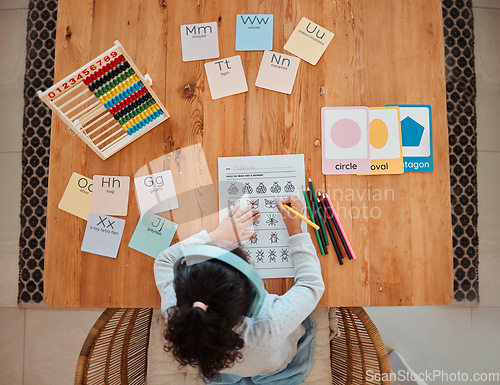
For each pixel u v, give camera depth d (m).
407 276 1.35
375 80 1.41
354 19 1.42
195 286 1.03
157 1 1.43
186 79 1.41
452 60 2.25
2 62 2.26
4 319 2.11
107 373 1.39
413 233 1.36
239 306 1.04
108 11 1.43
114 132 1.39
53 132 1.39
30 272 2.13
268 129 1.40
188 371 1.46
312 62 1.41
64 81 1.16
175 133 1.40
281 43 1.42
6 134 2.22
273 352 1.23
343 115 1.39
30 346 2.09
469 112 2.23
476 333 2.11
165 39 1.42
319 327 1.50
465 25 2.27
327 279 1.35
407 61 1.41
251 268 1.08
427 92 1.40
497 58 2.26
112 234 1.36
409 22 1.42
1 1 2.30
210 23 1.42
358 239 1.36
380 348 1.35
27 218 2.16
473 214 2.18
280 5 1.43
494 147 2.22
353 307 1.39
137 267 1.35
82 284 1.35
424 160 1.38
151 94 1.29
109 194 1.37
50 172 1.38
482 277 2.15
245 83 1.40
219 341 1.01
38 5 2.28
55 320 2.10
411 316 2.12
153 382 1.46
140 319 1.51
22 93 2.23
